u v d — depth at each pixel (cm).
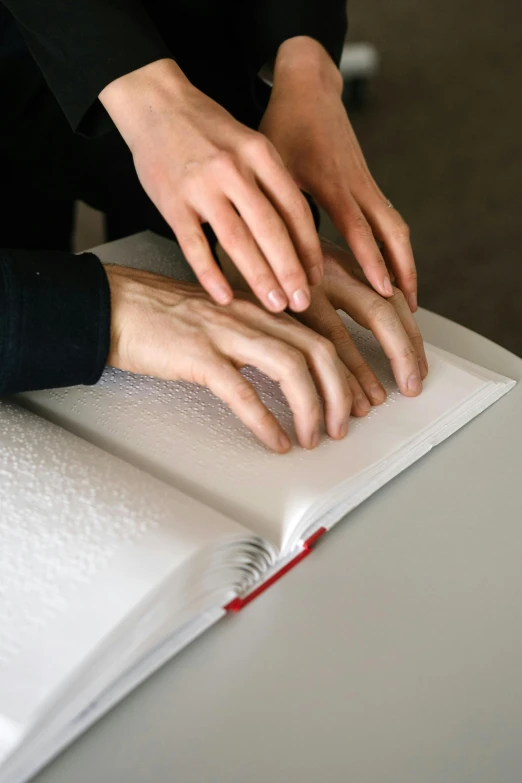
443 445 61
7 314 55
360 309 63
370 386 61
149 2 87
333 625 47
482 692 44
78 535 45
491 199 217
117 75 61
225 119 58
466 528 54
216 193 55
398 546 53
